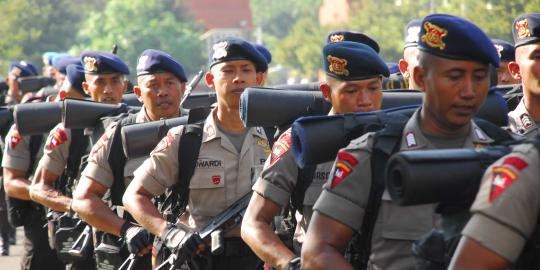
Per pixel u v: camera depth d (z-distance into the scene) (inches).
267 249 344.5
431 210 274.4
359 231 282.0
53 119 553.6
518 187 224.4
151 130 448.5
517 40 401.7
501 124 328.5
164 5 6978.4
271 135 430.3
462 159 234.7
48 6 5339.6
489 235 225.8
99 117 526.0
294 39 5654.5
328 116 296.5
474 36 260.1
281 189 354.9
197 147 421.1
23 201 601.0
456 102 263.7
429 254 248.2
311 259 276.2
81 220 533.3
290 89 430.3
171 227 412.2
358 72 364.8
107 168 474.9
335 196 277.4
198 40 6269.7
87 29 6520.7
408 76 494.9
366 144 277.9
